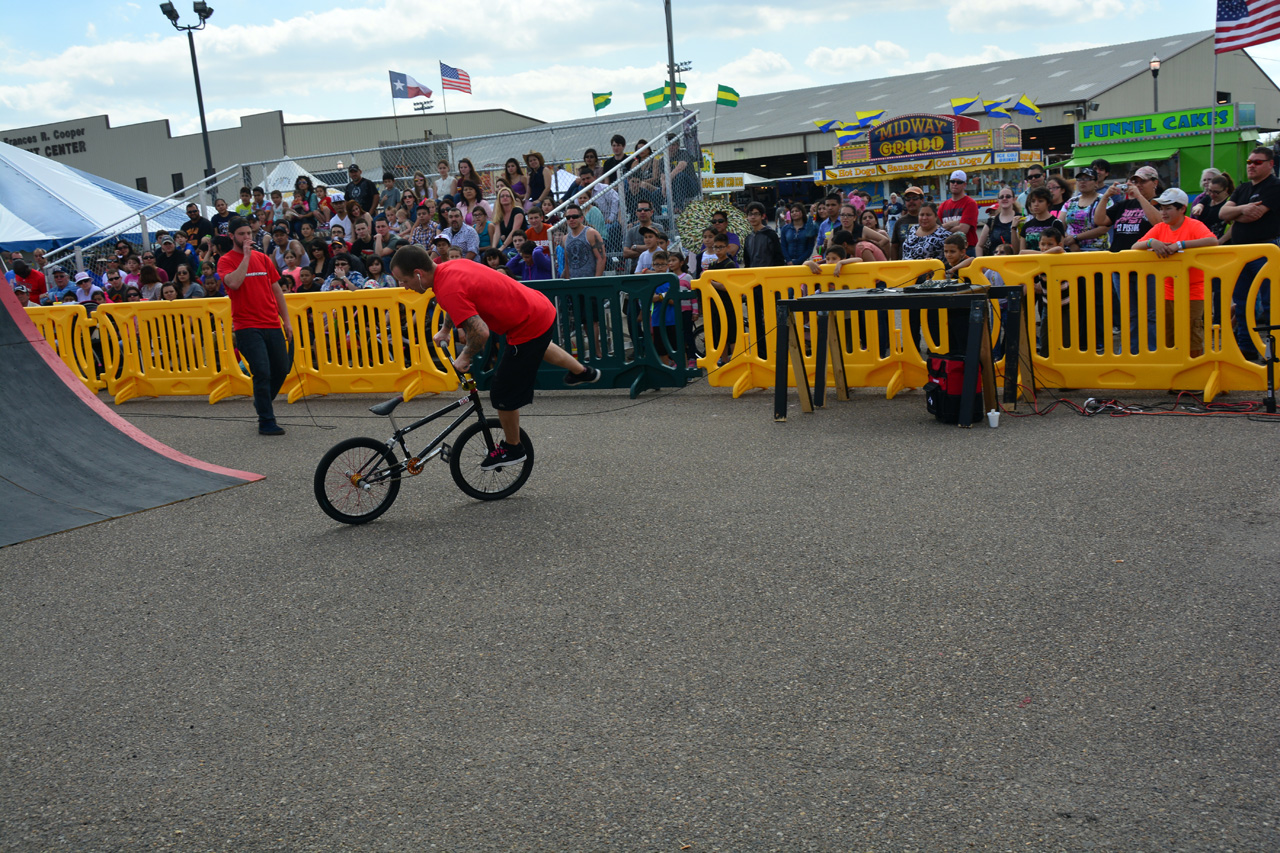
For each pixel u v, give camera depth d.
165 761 3.15
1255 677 3.12
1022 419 6.80
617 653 3.67
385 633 4.03
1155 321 7.12
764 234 10.37
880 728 3.01
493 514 5.56
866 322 7.95
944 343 7.83
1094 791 2.62
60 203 19.31
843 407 7.72
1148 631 3.49
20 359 7.19
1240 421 6.24
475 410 5.75
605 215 12.27
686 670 3.49
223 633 4.16
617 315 8.98
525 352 5.65
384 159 15.84
